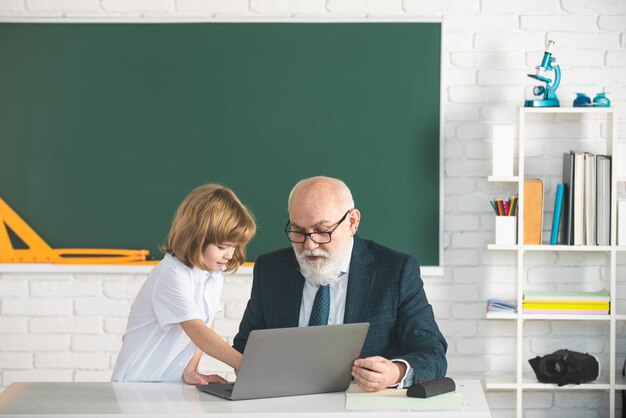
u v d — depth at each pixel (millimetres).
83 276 4625
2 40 4574
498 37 4535
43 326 4629
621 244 4320
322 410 2512
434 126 4539
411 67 4535
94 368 4645
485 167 4562
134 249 4605
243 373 2590
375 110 4551
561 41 4531
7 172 4594
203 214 2910
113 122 4594
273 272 3193
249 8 4555
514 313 4336
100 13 4574
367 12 4539
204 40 4574
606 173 4293
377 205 4566
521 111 4242
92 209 4602
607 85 4531
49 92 4586
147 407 2564
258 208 4594
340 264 3018
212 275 3084
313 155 4574
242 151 4586
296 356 2609
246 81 4574
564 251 4586
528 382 4383
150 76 4582
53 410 2535
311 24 4551
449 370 4617
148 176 4598
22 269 4582
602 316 4324
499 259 4586
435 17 4520
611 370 4320
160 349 3025
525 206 4332
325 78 4562
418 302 3074
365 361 2684
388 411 2496
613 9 4520
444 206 4574
